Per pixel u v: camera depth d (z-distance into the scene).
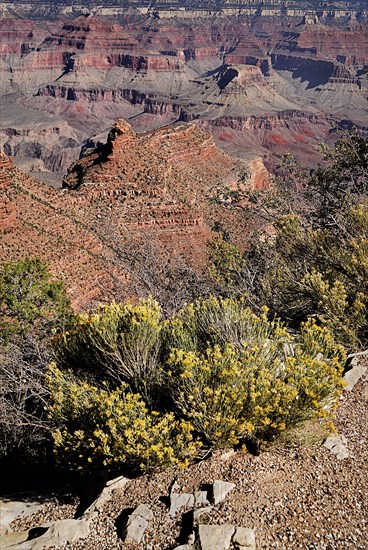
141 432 7.48
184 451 7.72
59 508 8.25
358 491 7.44
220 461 7.94
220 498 7.32
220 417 7.64
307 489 7.48
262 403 7.80
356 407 9.05
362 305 10.52
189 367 7.91
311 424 8.55
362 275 11.09
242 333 8.98
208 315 9.53
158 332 9.04
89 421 8.09
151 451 7.57
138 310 8.98
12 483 10.61
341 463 7.89
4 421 11.20
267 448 8.03
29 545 7.21
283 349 8.89
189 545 6.70
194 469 7.88
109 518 7.49
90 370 9.33
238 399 7.69
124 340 8.76
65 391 8.56
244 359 8.16
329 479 7.63
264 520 7.03
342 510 7.18
